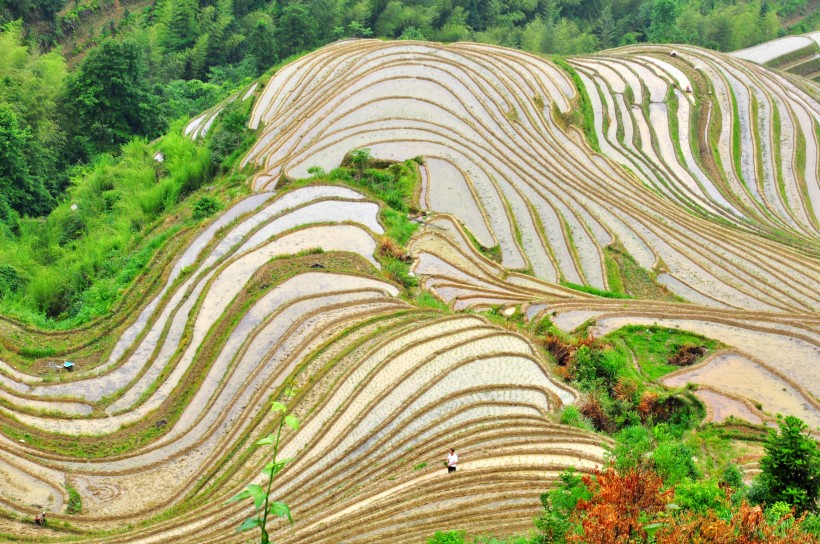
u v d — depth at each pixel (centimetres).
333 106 7512
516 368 4025
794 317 4925
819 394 4088
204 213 5878
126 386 4131
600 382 4066
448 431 3525
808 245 6378
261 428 3666
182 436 3750
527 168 6788
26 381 4156
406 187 6212
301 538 2886
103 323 4756
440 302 4847
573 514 2342
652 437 3484
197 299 4678
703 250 6016
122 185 7050
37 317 4903
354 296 4681
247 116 7769
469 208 6094
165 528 3098
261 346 4238
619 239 6031
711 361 4369
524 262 5566
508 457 3353
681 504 2445
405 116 7275
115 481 3484
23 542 3053
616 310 4925
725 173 7631
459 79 7919
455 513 2955
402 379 3819
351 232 5409
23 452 3594
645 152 7694
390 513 2975
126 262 5569
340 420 3619
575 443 3469
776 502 2672
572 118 7794
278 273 4841
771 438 2881
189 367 4194
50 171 7719
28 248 6216
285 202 5778
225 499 3244
